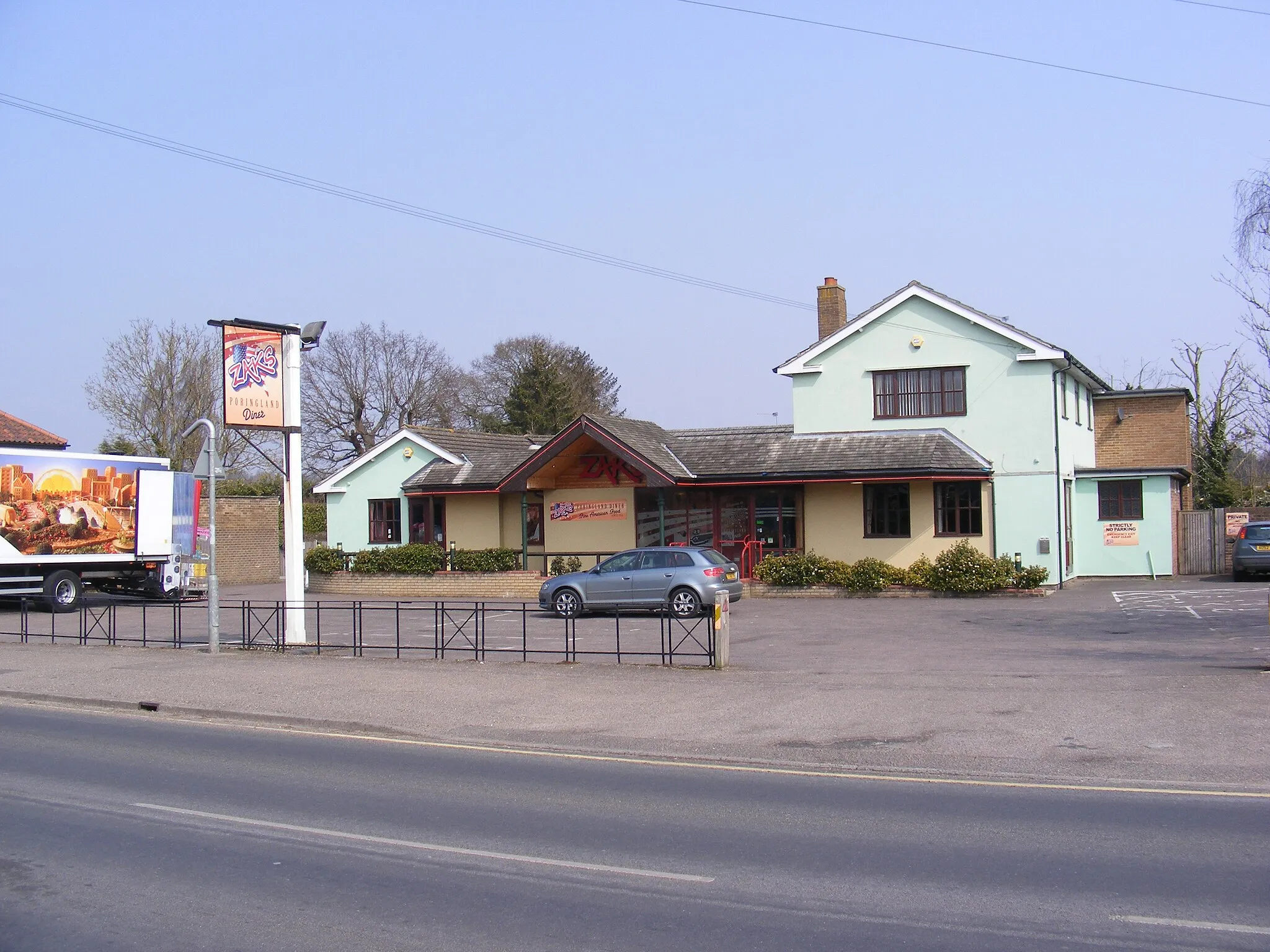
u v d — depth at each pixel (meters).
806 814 9.48
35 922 7.10
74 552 30.72
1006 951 6.27
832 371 33.97
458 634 23.66
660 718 13.98
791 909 7.06
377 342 75.69
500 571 34.75
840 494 32.78
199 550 22.39
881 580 29.92
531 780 11.05
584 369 81.56
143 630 23.72
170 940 6.76
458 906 7.26
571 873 7.91
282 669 18.62
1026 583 28.64
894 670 17.36
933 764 11.26
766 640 21.97
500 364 81.88
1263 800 9.66
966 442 32.34
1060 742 11.92
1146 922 6.68
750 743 12.48
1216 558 35.16
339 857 8.42
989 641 20.52
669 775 11.19
